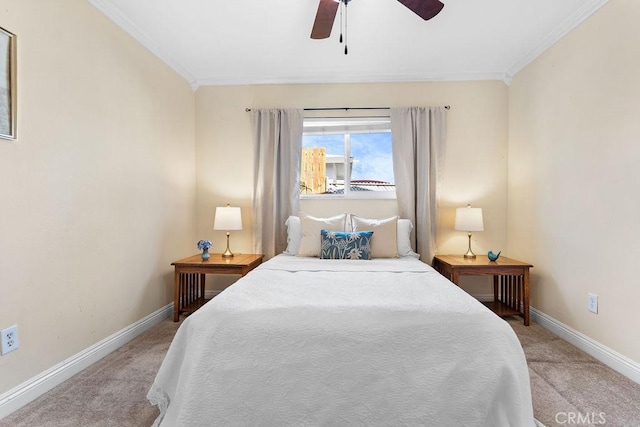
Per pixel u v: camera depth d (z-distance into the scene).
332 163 3.52
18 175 1.58
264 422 1.25
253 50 2.78
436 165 3.20
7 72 1.52
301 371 1.30
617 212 1.95
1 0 1.50
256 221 3.32
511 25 2.38
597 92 2.10
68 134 1.87
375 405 1.26
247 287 1.77
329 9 1.83
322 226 2.96
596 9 2.10
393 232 2.87
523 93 2.97
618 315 1.94
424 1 1.69
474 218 2.90
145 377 1.88
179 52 2.81
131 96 2.43
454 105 3.27
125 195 2.36
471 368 1.26
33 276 1.66
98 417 1.52
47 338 1.74
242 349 1.33
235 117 3.41
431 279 1.97
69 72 1.87
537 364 2.03
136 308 2.49
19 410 1.56
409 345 1.32
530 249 2.86
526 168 2.92
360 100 3.33
